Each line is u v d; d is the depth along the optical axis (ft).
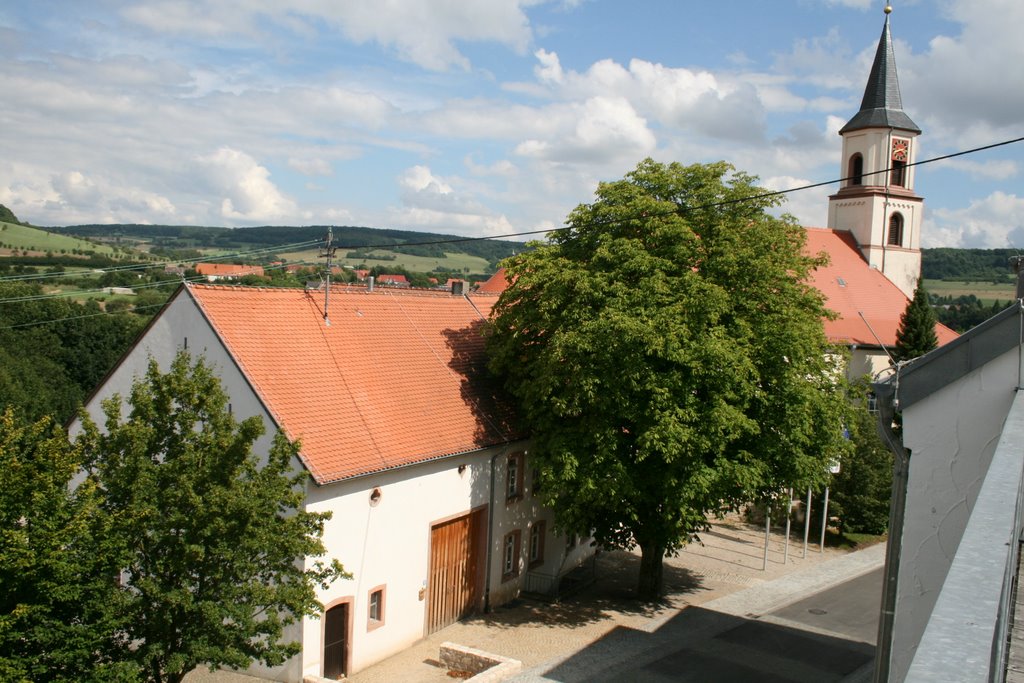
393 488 79.61
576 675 76.07
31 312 210.18
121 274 279.69
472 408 94.73
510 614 93.81
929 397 39.06
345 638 75.10
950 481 38.70
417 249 451.53
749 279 84.89
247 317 81.00
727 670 79.36
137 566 54.70
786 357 85.51
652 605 98.89
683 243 83.92
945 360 38.70
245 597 54.60
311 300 90.27
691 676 77.56
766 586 108.27
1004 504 16.74
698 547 126.00
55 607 48.42
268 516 55.01
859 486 133.80
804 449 89.71
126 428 53.72
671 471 81.92
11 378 182.09
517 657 80.28
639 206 84.99
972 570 13.21
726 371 78.33
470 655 75.92
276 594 53.98
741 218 88.94
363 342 90.99
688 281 81.00
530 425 96.94
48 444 50.21
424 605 84.69
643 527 91.71
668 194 90.38
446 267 445.78
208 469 53.88
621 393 81.20
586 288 82.48
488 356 105.40
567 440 85.46
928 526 39.24
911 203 199.52
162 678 55.77
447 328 105.29
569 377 84.07
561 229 92.02
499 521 95.76
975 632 10.94
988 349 37.76
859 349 183.21
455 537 89.25
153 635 52.60
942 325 211.20
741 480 81.20
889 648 40.57
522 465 100.07
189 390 56.13
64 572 46.80
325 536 72.23
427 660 79.36
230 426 56.90
